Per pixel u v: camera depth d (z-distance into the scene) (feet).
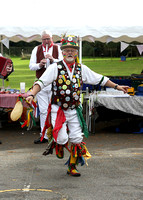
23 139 20.35
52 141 13.05
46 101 18.92
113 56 114.52
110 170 14.08
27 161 15.48
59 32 22.57
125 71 75.56
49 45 19.25
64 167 14.53
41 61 18.43
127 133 21.91
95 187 12.07
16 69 86.99
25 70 84.79
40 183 12.51
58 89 12.55
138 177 13.17
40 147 18.26
